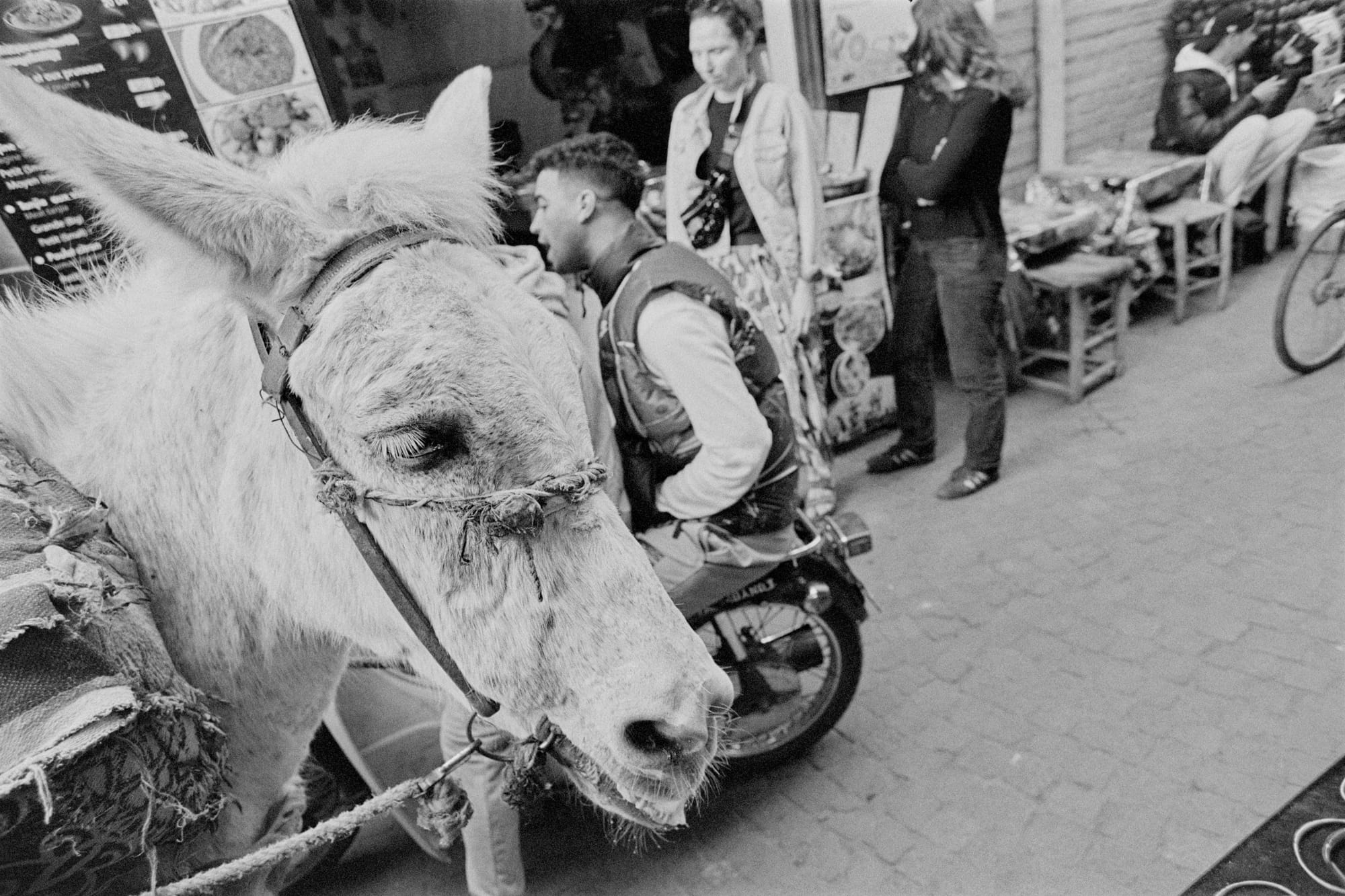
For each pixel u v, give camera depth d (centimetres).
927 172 332
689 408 182
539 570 103
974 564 330
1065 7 477
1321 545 303
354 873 243
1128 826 217
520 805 134
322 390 98
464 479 100
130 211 93
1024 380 468
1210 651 266
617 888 225
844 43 369
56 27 229
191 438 112
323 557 110
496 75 314
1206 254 511
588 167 185
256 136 264
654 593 108
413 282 99
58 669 90
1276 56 487
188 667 119
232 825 130
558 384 107
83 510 108
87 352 121
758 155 327
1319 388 411
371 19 282
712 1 309
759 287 345
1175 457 377
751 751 243
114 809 93
